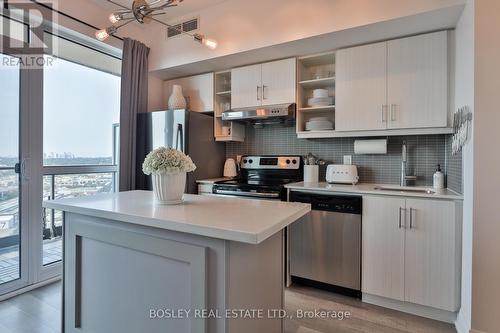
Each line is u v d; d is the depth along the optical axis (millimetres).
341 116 2518
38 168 2443
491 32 1539
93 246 1554
